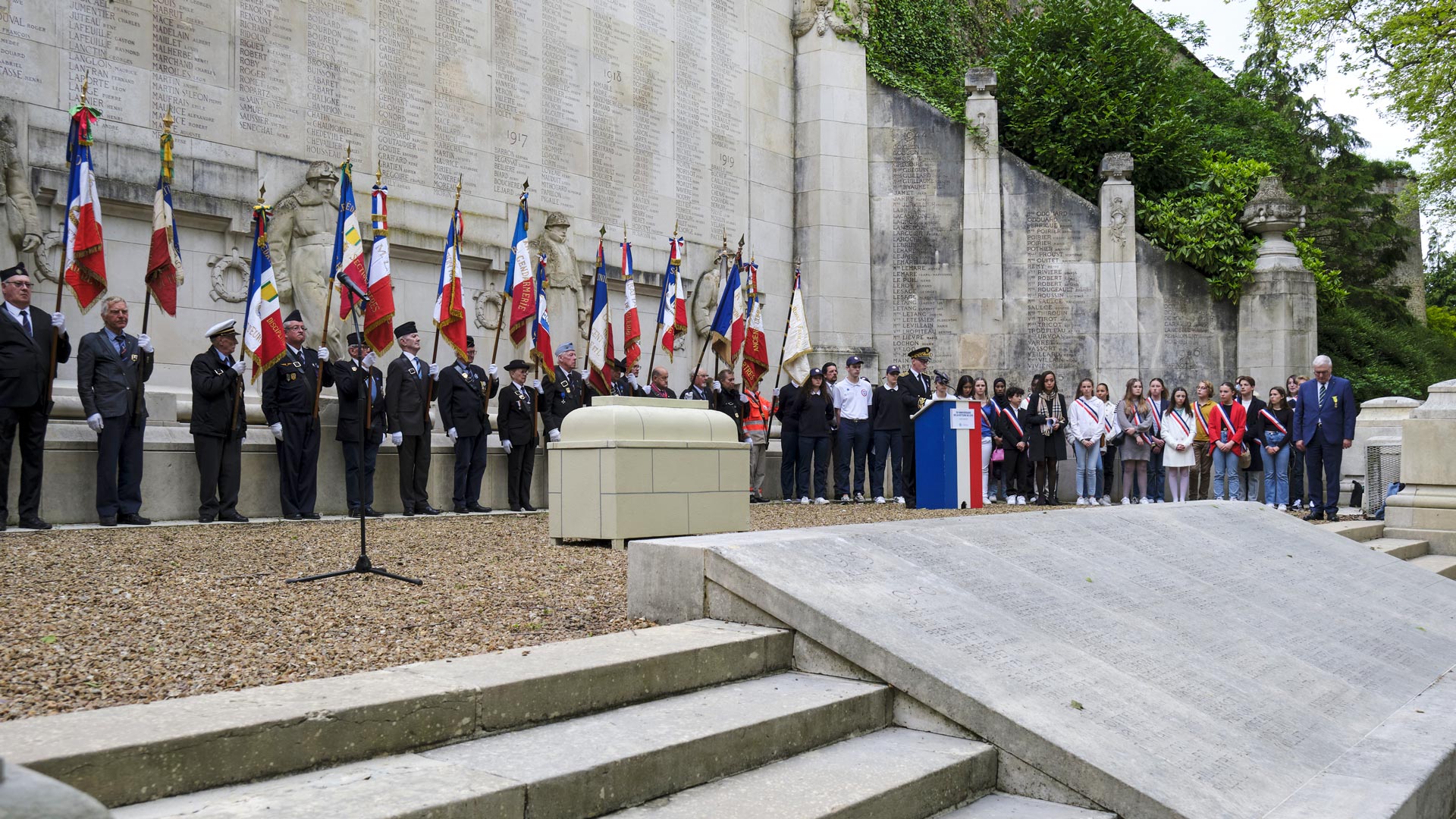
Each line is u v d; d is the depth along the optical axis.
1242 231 20.16
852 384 16.70
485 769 3.47
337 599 6.31
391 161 13.64
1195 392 19.86
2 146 10.26
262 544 8.68
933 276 20.53
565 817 3.44
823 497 16.86
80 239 9.78
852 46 20.56
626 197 16.95
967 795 4.35
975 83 20.61
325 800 3.09
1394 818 4.42
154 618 5.57
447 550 8.77
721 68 18.92
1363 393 22.88
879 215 20.67
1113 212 20.08
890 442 16.56
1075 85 21.08
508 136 15.12
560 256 15.36
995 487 17.53
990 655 5.18
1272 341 19.42
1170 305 20.02
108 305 9.86
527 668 4.24
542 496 14.19
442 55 14.32
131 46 11.30
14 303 9.10
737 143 19.19
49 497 9.91
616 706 4.39
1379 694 6.55
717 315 16.62
